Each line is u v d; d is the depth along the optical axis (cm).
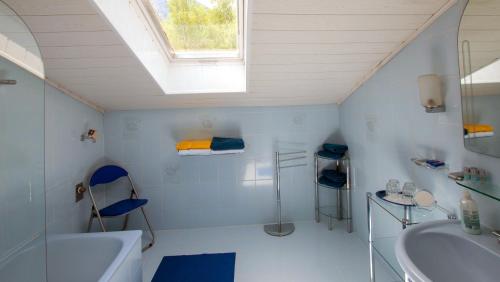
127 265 143
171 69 210
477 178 106
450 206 125
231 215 268
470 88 107
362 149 215
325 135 267
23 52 120
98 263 159
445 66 123
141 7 151
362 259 202
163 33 180
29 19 116
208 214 266
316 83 208
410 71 150
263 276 185
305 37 145
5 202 120
